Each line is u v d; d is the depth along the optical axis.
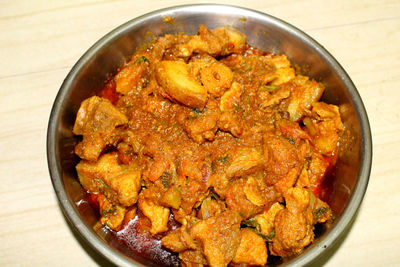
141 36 0.39
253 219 0.35
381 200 0.37
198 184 0.34
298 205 0.34
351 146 0.36
